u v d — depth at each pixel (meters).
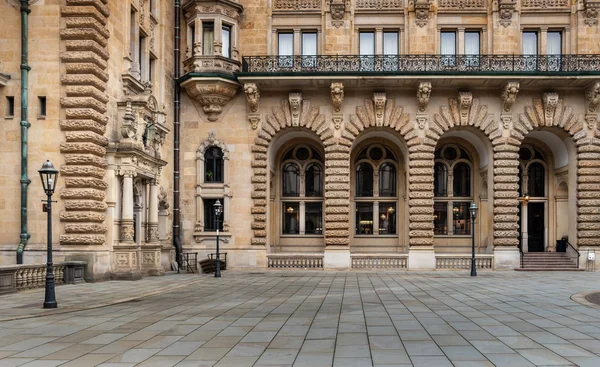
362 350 10.86
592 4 34.12
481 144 36.19
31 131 24.36
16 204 24.20
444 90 34.31
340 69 34.19
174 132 34.91
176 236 34.41
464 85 33.75
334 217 33.97
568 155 35.34
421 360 10.03
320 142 36.31
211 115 35.00
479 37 35.44
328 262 33.81
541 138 37.28
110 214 25.53
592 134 33.75
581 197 33.66
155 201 30.00
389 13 35.28
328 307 17.08
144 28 30.28
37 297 19.05
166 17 33.62
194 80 33.69
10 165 24.31
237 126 35.00
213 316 15.19
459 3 35.06
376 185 38.34
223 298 19.62
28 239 24.11
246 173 34.91
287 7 35.84
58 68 24.41
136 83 28.42
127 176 25.98
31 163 24.33
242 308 16.88
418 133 34.16
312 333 12.63
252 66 34.47
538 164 38.53
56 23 24.44
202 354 10.59
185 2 35.16
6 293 19.88
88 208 24.06
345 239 33.94
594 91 32.75
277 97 34.91
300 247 38.12
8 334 12.57
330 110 34.53
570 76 32.28
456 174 38.59
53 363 9.93
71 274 23.30
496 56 33.91
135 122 27.11
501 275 30.19
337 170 34.19
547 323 13.90
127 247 25.98
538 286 23.78
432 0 35.00
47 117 24.34
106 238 25.42
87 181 24.11
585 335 12.30
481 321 14.23
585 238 33.59
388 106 34.25
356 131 34.31
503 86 33.50
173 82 34.94
